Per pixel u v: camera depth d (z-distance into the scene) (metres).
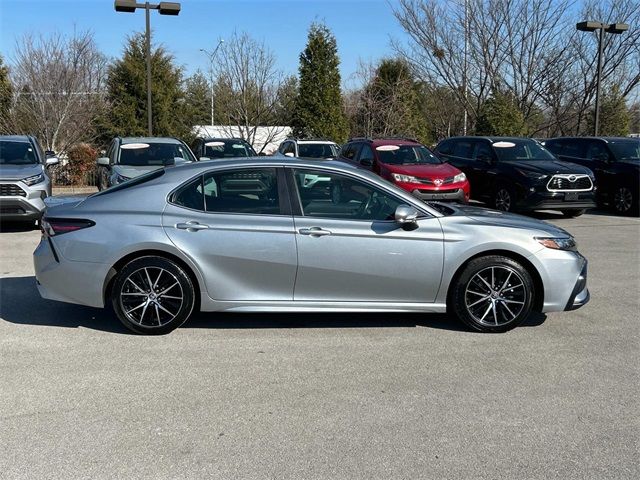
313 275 5.39
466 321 5.58
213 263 5.34
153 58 27.91
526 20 26.95
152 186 5.48
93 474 3.24
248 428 3.76
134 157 12.35
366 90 31.94
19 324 5.74
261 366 4.76
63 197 6.05
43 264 5.46
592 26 20.30
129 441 3.59
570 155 15.84
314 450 3.50
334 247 5.35
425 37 28.44
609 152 14.87
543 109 28.45
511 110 25.56
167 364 4.78
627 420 3.90
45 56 21.48
